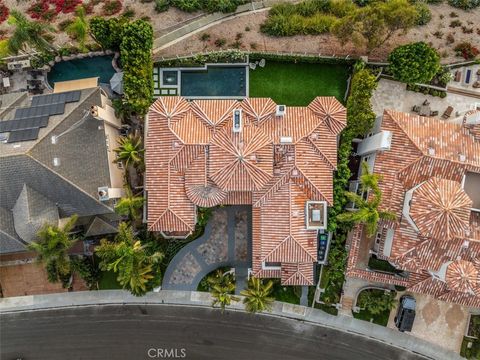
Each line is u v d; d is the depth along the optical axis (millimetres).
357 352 48781
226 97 48156
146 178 42062
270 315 48875
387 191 41531
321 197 41812
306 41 48438
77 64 48250
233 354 48875
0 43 44188
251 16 49438
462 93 47969
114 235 46375
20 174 38906
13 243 41312
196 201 41812
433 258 40719
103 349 48938
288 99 48188
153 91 46406
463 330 47656
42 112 41000
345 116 42125
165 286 48250
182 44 48469
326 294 47688
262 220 42156
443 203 37531
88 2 50062
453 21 49625
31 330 49031
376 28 42625
